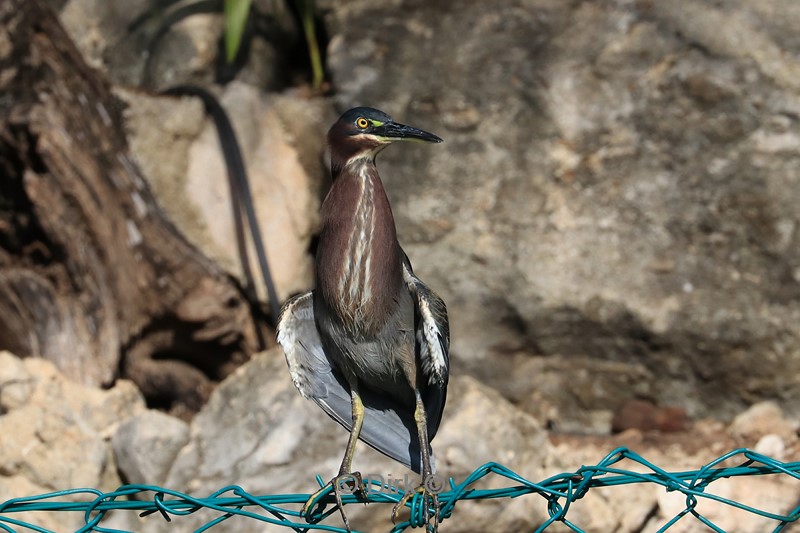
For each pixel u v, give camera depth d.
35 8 11.55
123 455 10.30
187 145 13.30
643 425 12.00
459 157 12.66
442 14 13.20
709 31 12.30
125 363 12.04
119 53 14.22
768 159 11.98
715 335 11.98
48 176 11.16
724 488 10.34
